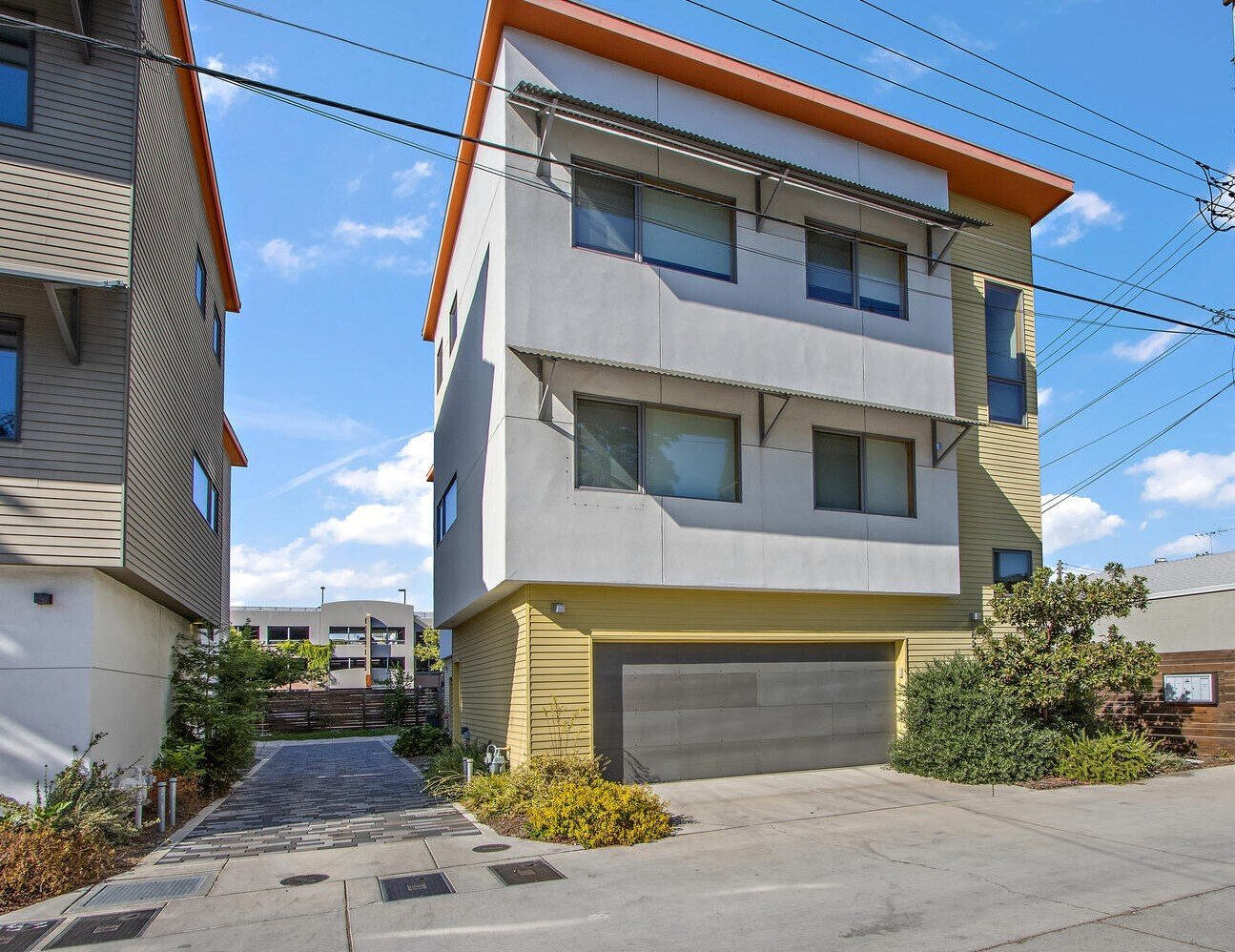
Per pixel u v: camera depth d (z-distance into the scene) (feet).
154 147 36.99
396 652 207.62
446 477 59.57
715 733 41.16
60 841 25.48
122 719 35.37
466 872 26.03
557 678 37.35
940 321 48.75
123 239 32.14
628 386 39.45
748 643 42.39
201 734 47.21
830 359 44.73
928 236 49.11
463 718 56.34
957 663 44.19
